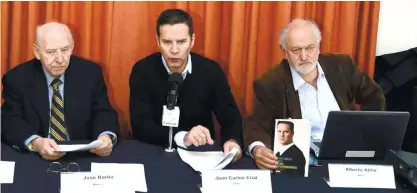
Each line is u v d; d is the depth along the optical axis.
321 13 3.10
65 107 2.54
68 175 1.91
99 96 2.63
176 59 2.52
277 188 2.00
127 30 3.04
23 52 3.04
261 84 2.60
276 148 2.15
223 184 1.95
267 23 3.10
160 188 1.98
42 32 2.46
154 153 2.37
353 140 2.19
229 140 2.47
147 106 2.61
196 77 2.67
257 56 3.13
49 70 2.48
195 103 2.68
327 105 2.63
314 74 2.62
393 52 3.23
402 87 3.04
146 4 3.03
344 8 3.10
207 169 2.04
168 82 2.38
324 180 2.10
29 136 2.34
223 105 2.70
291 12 3.09
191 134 2.35
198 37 3.09
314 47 2.53
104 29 3.02
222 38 3.09
